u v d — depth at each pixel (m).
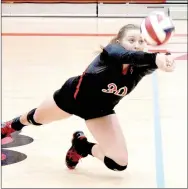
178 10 11.70
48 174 3.36
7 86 5.98
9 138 4.05
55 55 8.03
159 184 3.19
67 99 3.18
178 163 3.58
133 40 3.04
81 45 8.88
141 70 3.02
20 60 7.64
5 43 9.11
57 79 6.38
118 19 11.72
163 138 4.13
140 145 3.96
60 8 11.89
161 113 4.90
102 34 9.98
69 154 3.41
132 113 4.91
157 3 11.70
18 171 3.41
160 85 6.02
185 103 5.25
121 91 3.06
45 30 10.50
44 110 3.34
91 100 3.11
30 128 4.41
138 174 3.37
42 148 3.89
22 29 10.58
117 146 3.13
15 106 5.13
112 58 2.94
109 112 3.22
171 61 2.77
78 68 7.04
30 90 5.80
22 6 11.80
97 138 3.19
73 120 4.67
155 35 2.79
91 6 11.89
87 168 3.50
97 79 3.03
